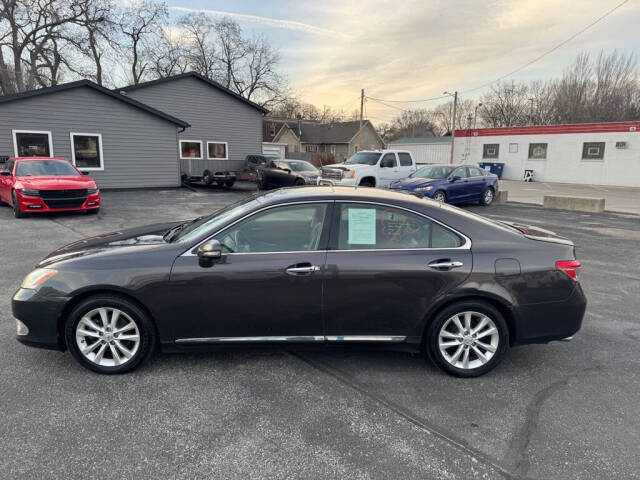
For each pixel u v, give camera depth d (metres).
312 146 60.28
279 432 2.61
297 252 3.22
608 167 27.39
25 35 30.33
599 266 6.93
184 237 3.43
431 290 3.19
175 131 19.30
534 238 3.42
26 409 2.79
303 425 2.68
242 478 2.22
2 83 30.61
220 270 3.15
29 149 15.73
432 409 2.89
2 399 2.90
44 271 3.22
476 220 3.41
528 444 2.54
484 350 3.32
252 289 3.16
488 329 3.28
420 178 14.24
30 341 3.22
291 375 3.30
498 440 2.57
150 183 18.95
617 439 2.59
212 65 47.12
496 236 3.34
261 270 3.15
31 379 3.17
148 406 2.86
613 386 3.22
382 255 3.21
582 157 28.44
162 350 3.30
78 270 3.15
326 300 3.20
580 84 45.00
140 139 18.31
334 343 3.31
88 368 3.25
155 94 21.08
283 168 18.86
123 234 3.97
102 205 13.51
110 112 17.33
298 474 2.26
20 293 3.20
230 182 20.36
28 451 2.39
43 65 31.55
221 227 3.26
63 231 8.97
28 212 10.29
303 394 3.04
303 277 3.16
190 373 3.30
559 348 3.87
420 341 3.30
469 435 2.62
